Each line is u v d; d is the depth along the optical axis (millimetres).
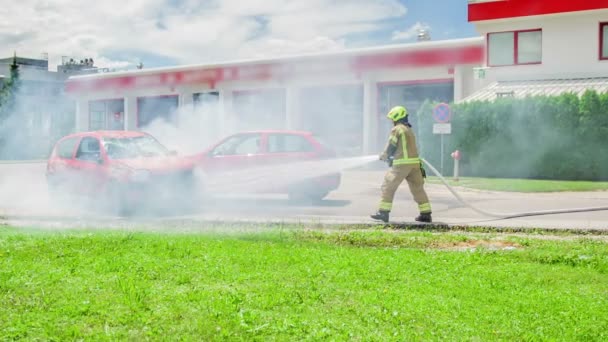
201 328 4352
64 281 5805
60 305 4949
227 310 4754
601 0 24500
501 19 26656
